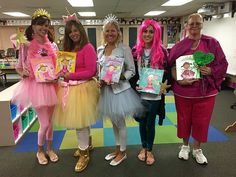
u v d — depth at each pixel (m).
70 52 2.07
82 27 2.09
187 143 2.47
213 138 2.97
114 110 2.11
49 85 2.21
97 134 3.15
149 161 2.36
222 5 6.38
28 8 6.92
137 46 2.21
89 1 6.05
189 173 2.23
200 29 2.05
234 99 5.03
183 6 7.09
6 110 2.75
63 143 2.89
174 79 2.25
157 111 2.25
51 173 2.27
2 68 6.66
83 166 2.30
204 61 2.02
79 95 2.13
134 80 2.25
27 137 3.10
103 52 2.18
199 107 2.20
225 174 2.20
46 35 2.22
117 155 2.41
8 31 10.23
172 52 2.19
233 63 6.05
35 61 2.14
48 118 2.32
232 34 6.07
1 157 2.59
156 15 9.89
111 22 2.05
